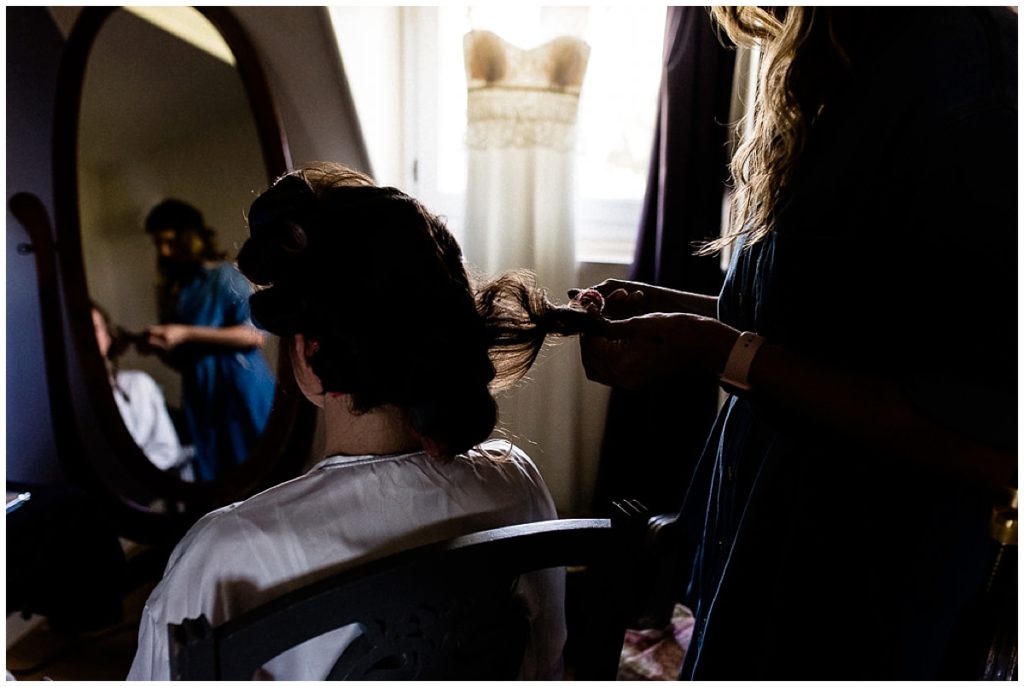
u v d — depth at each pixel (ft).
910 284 1.82
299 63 5.45
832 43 1.88
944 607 1.97
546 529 1.82
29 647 5.08
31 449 5.32
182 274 5.41
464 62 5.24
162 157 5.26
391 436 2.01
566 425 5.61
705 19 4.84
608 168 5.93
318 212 1.80
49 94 5.19
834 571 2.01
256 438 5.62
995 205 1.62
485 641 1.84
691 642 2.68
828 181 1.90
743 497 2.35
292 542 1.84
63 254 5.13
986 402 1.66
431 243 1.85
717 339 1.94
